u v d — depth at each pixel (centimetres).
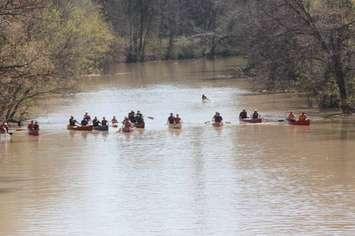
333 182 8156
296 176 8525
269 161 9488
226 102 16475
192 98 17350
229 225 6638
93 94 18675
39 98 14712
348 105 13975
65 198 7700
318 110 14612
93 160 9856
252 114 13975
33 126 12444
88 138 11975
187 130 12619
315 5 14500
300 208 7119
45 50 12444
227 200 7506
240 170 8969
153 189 8062
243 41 18750
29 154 10412
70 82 14188
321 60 13862
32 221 6862
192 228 6575
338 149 10175
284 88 16062
